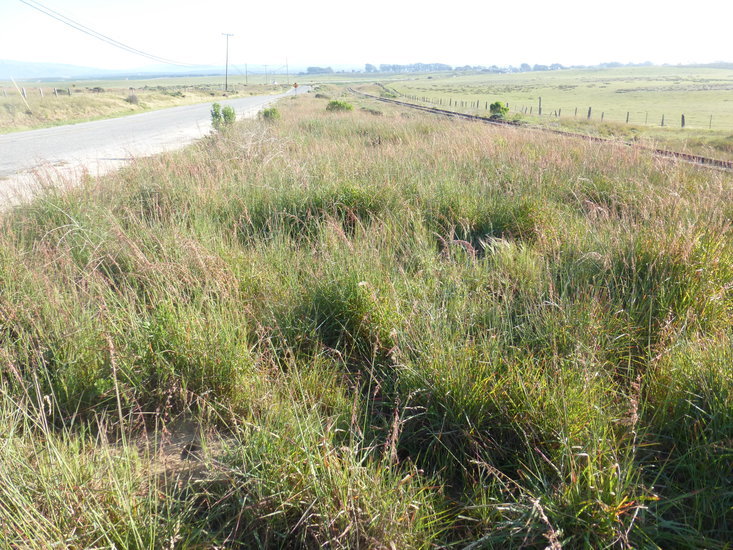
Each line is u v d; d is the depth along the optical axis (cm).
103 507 221
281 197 663
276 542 228
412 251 516
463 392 286
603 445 244
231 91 9694
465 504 247
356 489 224
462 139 1291
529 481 243
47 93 4469
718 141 2173
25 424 262
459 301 381
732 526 231
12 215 623
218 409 308
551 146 1180
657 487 252
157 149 1648
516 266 470
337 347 378
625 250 461
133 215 569
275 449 250
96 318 361
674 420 278
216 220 606
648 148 1077
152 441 293
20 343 349
